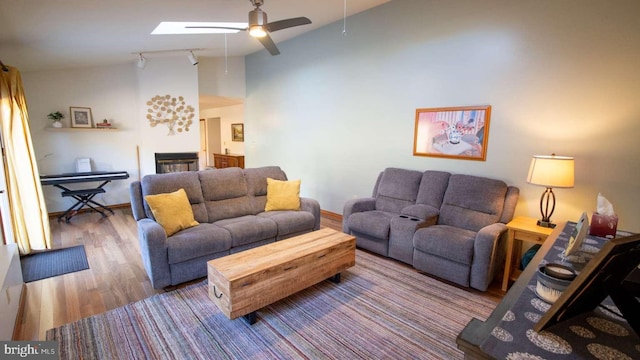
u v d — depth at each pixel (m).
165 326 2.29
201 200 3.52
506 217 3.13
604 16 2.66
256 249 2.65
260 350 2.07
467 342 0.85
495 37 3.27
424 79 3.90
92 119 5.41
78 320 2.34
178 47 5.11
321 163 5.45
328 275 2.78
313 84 5.40
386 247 3.48
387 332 2.26
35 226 3.49
